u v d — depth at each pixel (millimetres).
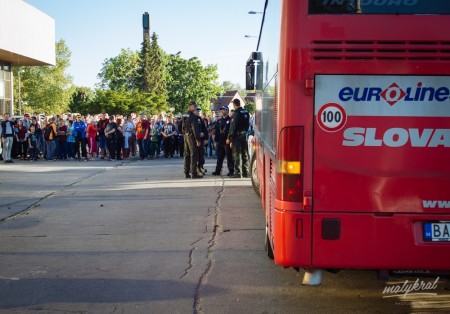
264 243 7695
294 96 4574
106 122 25094
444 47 4492
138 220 9453
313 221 4590
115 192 12977
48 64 42312
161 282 5930
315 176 4586
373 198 4562
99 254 7160
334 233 4578
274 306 5195
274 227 4762
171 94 89000
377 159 4559
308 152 4582
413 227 4559
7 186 14398
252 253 7152
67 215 10047
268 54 6434
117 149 24859
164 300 5355
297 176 4594
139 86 88812
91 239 8039
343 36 4527
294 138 4586
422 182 4547
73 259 6918
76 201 11680
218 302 5297
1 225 9180
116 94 61219
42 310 5094
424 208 4551
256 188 11984
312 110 4566
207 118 25266
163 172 17812
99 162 23328
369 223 4562
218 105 104812
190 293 5566
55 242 7883
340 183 4574
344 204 4578
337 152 4566
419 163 4547
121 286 5797
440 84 4508
